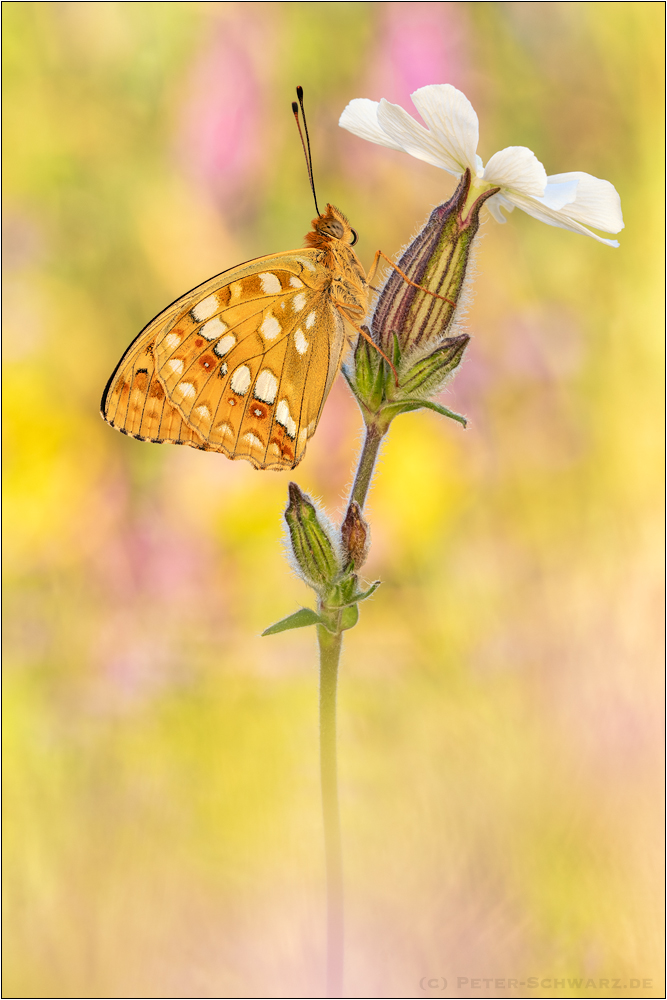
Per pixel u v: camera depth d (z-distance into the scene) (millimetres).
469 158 395
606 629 447
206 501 473
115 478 475
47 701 450
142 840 431
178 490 475
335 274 402
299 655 460
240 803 436
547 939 417
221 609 468
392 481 472
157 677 456
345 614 395
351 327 401
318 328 404
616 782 430
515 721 439
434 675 452
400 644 460
